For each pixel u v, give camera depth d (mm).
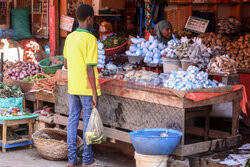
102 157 4648
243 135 4711
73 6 7418
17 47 7906
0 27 8367
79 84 4004
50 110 5406
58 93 4984
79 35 3957
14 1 8984
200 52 4504
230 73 4414
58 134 4828
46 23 8062
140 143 3553
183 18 8664
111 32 7070
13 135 5074
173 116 3752
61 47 7613
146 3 6059
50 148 4391
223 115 4785
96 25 7613
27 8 8625
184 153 3695
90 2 7406
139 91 4039
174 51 4648
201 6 9242
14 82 6016
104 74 4664
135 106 4117
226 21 8945
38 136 4676
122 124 4281
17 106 5473
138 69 4922
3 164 4297
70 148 4211
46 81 5242
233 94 4078
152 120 3963
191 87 3736
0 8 8609
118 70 4867
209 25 8781
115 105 4332
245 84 5512
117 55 5594
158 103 3863
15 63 6516
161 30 5320
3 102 5355
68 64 4082
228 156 3834
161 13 6656
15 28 8453
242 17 9688
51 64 6426
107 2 7402
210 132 4504
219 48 4969
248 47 5969
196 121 5102
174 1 8766
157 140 3482
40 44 8531
